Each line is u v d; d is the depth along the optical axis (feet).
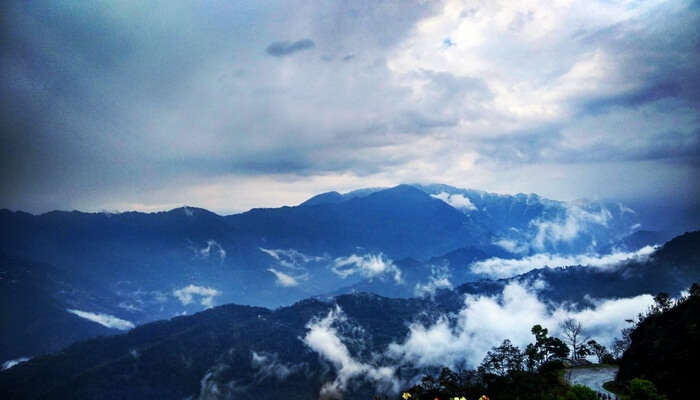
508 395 384.27
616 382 336.29
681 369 295.89
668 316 358.02
